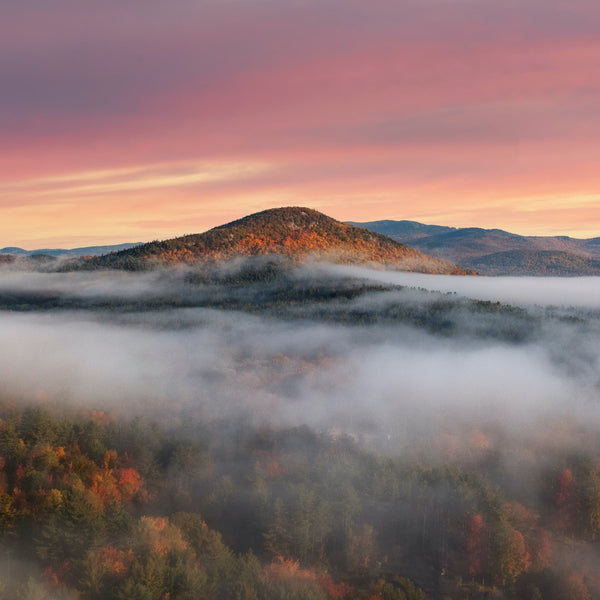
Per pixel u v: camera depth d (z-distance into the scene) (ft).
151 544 266.77
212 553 285.64
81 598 228.63
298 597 263.08
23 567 247.09
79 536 261.85
